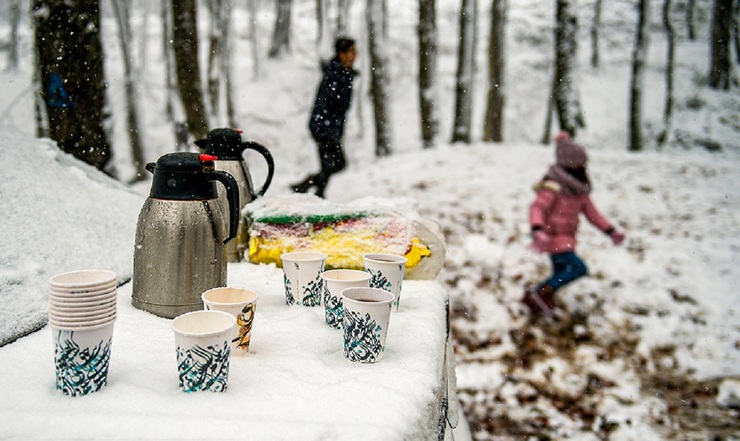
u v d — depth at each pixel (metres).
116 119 18.22
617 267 6.44
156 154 18.03
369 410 1.27
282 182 13.58
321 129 6.44
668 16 18.72
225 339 1.34
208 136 2.84
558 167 5.27
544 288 5.40
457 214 7.94
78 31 4.72
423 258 2.55
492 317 5.54
